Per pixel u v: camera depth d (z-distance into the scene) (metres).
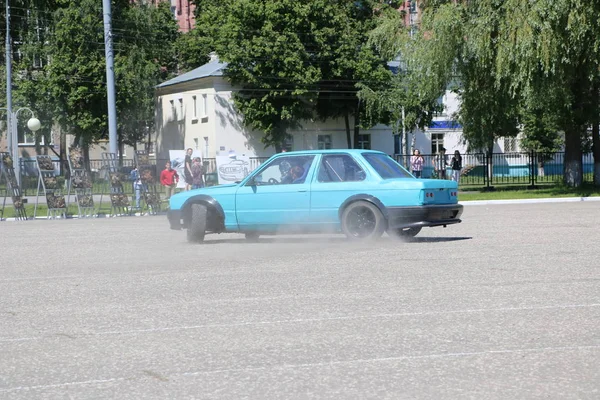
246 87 96.00
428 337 10.55
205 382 8.65
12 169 44.56
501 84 55.09
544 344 10.03
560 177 66.69
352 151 23.70
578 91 56.56
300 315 12.30
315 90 93.88
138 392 8.35
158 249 23.72
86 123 95.69
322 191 23.31
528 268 17.05
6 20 91.19
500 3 51.34
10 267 20.12
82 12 94.88
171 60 114.88
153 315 12.64
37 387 8.65
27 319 12.64
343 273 16.91
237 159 60.62
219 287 15.38
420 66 55.81
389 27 59.66
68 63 95.00
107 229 33.94
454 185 23.88
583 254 19.44
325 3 95.00
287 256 20.59
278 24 94.44
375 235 22.83
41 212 50.50
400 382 8.45
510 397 7.85
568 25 47.50
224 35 94.38
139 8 100.00
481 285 14.81
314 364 9.29
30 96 95.75
